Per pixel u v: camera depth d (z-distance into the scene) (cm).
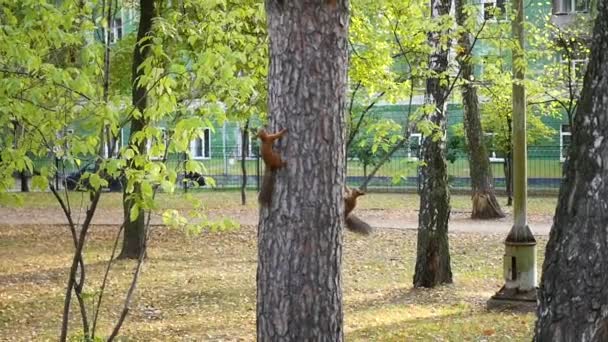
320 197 594
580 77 2164
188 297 1441
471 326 1127
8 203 763
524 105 1249
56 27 771
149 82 746
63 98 739
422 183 1509
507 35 1322
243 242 2269
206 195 3966
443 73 1363
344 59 609
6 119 711
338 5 601
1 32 721
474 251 2027
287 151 594
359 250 2088
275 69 602
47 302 1397
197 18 1137
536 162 3891
